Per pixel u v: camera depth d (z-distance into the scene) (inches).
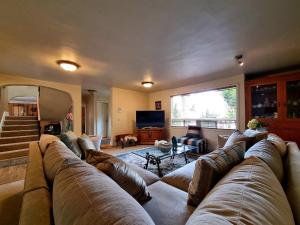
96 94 286.4
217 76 156.9
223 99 168.7
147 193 47.3
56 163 39.2
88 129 301.1
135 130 233.6
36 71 136.9
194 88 191.5
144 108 251.0
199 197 41.3
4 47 90.7
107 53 99.6
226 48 94.0
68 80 170.7
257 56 106.6
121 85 199.6
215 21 68.2
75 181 27.4
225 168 41.4
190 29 74.0
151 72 141.3
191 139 173.5
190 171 68.1
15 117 212.5
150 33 77.4
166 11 61.6
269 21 68.3
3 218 48.2
